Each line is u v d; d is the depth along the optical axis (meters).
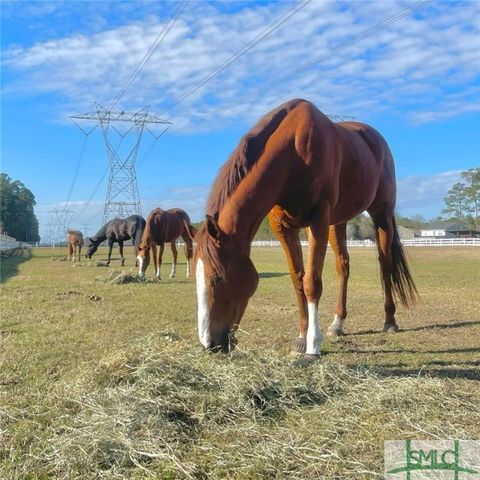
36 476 2.63
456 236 81.31
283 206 4.75
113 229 20.36
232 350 4.07
